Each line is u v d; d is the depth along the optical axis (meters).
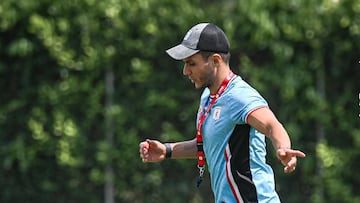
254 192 19.19
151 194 35.62
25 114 34.88
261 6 34.16
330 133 35.31
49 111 34.84
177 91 35.28
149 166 35.44
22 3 33.69
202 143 20.25
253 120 18.66
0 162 34.91
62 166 35.25
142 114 35.19
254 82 34.62
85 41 34.16
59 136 34.72
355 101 35.12
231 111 19.05
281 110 35.09
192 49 19.36
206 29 19.52
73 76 34.62
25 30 33.97
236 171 19.23
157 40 34.72
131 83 35.09
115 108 34.81
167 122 35.41
